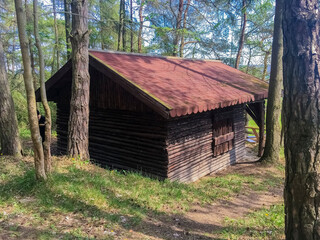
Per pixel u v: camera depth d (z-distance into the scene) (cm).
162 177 712
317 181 283
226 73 1188
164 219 475
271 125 998
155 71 836
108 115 823
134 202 515
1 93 727
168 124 691
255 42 2020
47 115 498
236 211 570
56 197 457
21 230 355
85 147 721
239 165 1032
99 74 793
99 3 1445
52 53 2039
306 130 281
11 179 528
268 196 690
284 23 296
